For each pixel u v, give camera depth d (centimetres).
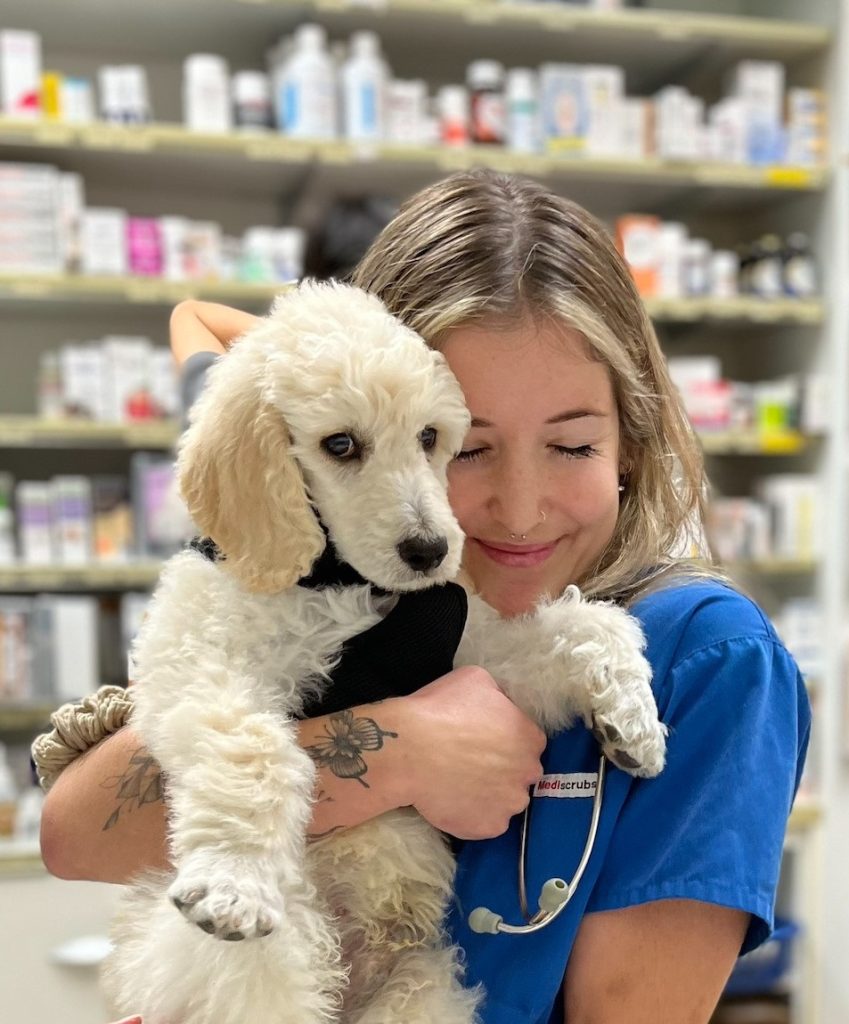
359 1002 99
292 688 95
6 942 231
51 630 255
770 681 97
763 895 89
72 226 254
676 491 116
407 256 107
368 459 92
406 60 299
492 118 273
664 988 90
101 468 292
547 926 93
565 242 103
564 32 279
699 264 290
